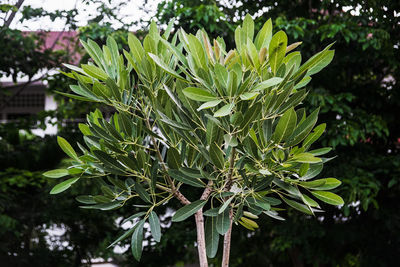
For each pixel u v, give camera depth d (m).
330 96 5.03
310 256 5.75
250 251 6.05
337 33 5.20
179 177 1.85
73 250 5.93
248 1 5.65
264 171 1.67
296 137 1.67
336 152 5.28
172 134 1.97
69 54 6.27
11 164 5.87
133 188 2.06
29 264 5.74
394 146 5.75
